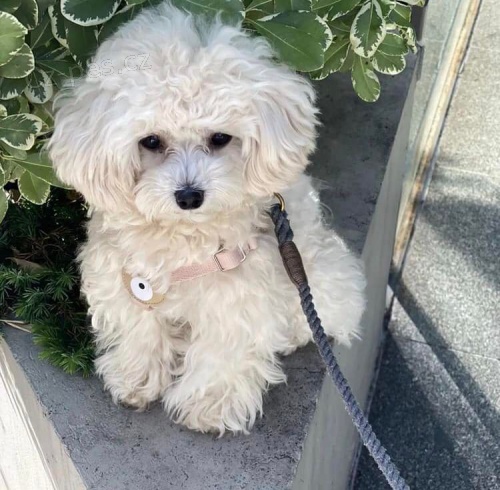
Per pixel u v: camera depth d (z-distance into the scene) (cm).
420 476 93
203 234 55
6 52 51
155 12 53
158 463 59
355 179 83
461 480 92
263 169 52
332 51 64
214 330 58
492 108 140
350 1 59
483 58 150
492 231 119
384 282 101
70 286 70
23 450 76
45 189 64
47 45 60
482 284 112
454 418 98
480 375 102
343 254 67
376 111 91
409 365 104
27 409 68
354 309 68
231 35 50
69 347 67
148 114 48
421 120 120
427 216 122
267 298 58
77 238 77
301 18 55
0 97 56
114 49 50
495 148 133
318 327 56
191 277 57
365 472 96
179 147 51
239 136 51
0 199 63
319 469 72
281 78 52
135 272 58
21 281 71
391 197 94
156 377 63
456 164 130
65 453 61
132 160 51
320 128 89
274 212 58
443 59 133
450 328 107
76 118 53
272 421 61
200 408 60
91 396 64
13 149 59
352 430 91
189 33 50
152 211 52
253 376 61
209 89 48
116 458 59
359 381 91
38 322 68
